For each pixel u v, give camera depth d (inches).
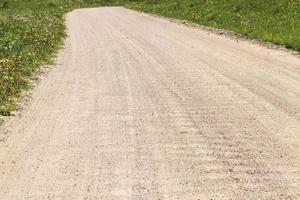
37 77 546.3
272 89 458.6
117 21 1316.4
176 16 1393.9
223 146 307.9
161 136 330.3
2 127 357.7
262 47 757.3
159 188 247.9
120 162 284.8
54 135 338.3
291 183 250.4
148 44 807.1
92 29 1102.4
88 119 375.9
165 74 543.8
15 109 406.9
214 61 624.4
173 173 266.7
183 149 304.2
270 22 1008.9
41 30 959.0
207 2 1496.1
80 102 429.1
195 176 261.9
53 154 301.4
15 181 263.0
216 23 1139.3
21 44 732.7
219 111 388.5
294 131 333.7
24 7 2193.7
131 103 420.5
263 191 241.3
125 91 466.9
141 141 321.4
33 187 254.4
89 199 237.9
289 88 461.1
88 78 535.5
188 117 374.0
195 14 1330.0
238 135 328.5
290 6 1107.3
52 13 1643.7
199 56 667.4
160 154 296.4
